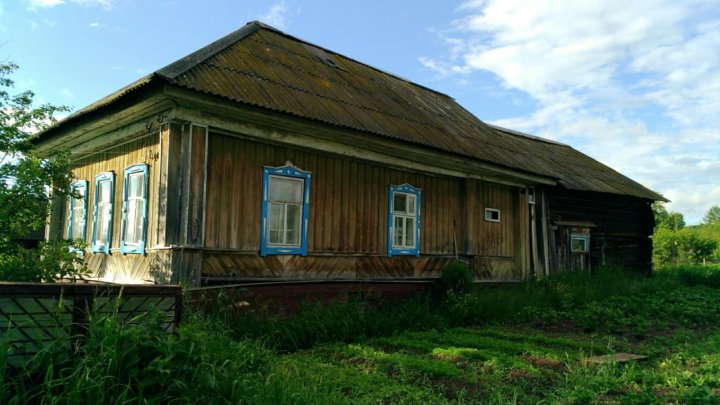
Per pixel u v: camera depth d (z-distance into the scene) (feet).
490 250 46.75
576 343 27.94
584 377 20.36
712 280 65.67
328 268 33.99
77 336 13.28
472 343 27.43
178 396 13.21
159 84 24.85
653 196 69.92
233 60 32.81
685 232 122.72
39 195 26.48
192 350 13.98
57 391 12.39
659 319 38.52
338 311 29.94
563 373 21.84
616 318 36.50
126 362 12.99
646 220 70.28
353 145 34.81
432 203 41.93
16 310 13.26
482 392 18.98
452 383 19.88
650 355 26.11
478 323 35.40
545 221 53.11
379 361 22.90
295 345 25.48
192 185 27.09
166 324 15.40
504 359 23.53
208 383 13.56
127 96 26.45
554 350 26.66
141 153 30.91
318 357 23.56
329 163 34.68
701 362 24.67
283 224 31.91
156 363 13.05
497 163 42.86
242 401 14.16
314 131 31.55
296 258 32.27
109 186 34.17
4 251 24.70
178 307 15.69
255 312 27.89
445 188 43.14
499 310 36.94
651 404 16.80
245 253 29.73
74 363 13.07
